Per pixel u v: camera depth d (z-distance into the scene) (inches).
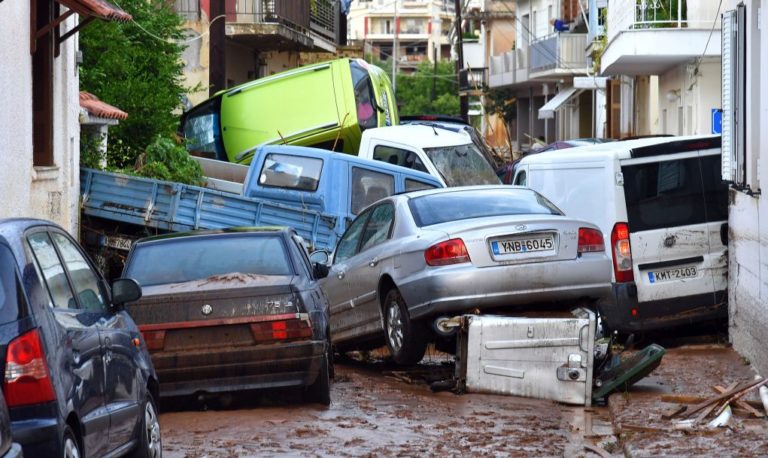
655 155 929.5
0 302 420.5
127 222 1206.3
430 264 765.3
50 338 427.8
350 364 973.8
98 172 1221.7
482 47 5984.3
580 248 775.7
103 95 1585.9
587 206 944.3
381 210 873.5
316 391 719.7
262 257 744.3
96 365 475.2
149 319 687.7
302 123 1652.3
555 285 765.3
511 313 775.1
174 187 1191.6
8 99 958.4
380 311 837.8
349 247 930.7
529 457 568.1
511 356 729.0
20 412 411.8
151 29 1662.2
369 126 1673.2
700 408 644.7
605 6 2955.2
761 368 783.1
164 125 1628.9
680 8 1839.3
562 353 721.0
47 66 1151.6
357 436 623.5
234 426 658.8
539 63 3786.9
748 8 829.8
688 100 1988.2
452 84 6815.9
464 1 5802.2
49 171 1109.7
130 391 522.9
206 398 745.0
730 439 567.5
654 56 1886.1
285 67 2918.3
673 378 779.4
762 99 784.3
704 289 932.6
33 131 1144.2
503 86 4485.7
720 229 936.3
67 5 1053.2
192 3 2196.1
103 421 472.7
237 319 689.0
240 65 2475.4
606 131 3041.3
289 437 624.1
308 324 697.6
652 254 924.0
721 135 918.4
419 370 885.8
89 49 1611.7
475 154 1460.4
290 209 1198.9
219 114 1680.6
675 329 999.6
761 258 783.1
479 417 673.0
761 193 783.1
